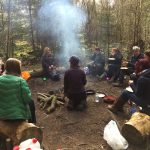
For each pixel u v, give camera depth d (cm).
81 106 351
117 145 258
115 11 637
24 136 227
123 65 482
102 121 322
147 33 612
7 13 598
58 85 457
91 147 269
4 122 234
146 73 290
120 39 635
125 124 262
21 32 624
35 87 446
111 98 381
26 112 239
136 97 308
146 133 258
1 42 609
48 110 346
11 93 230
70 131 302
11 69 239
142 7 602
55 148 267
